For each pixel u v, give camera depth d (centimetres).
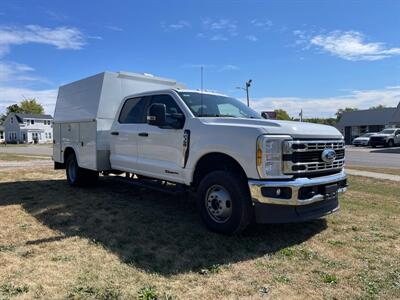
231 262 418
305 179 469
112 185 916
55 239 492
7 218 597
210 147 513
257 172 457
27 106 11188
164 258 428
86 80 826
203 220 530
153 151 628
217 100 636
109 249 455
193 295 339
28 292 339
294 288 356
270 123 482
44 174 1162
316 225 565
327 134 516
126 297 332
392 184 1022
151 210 650
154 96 649
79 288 348
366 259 432
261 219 461
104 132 770
